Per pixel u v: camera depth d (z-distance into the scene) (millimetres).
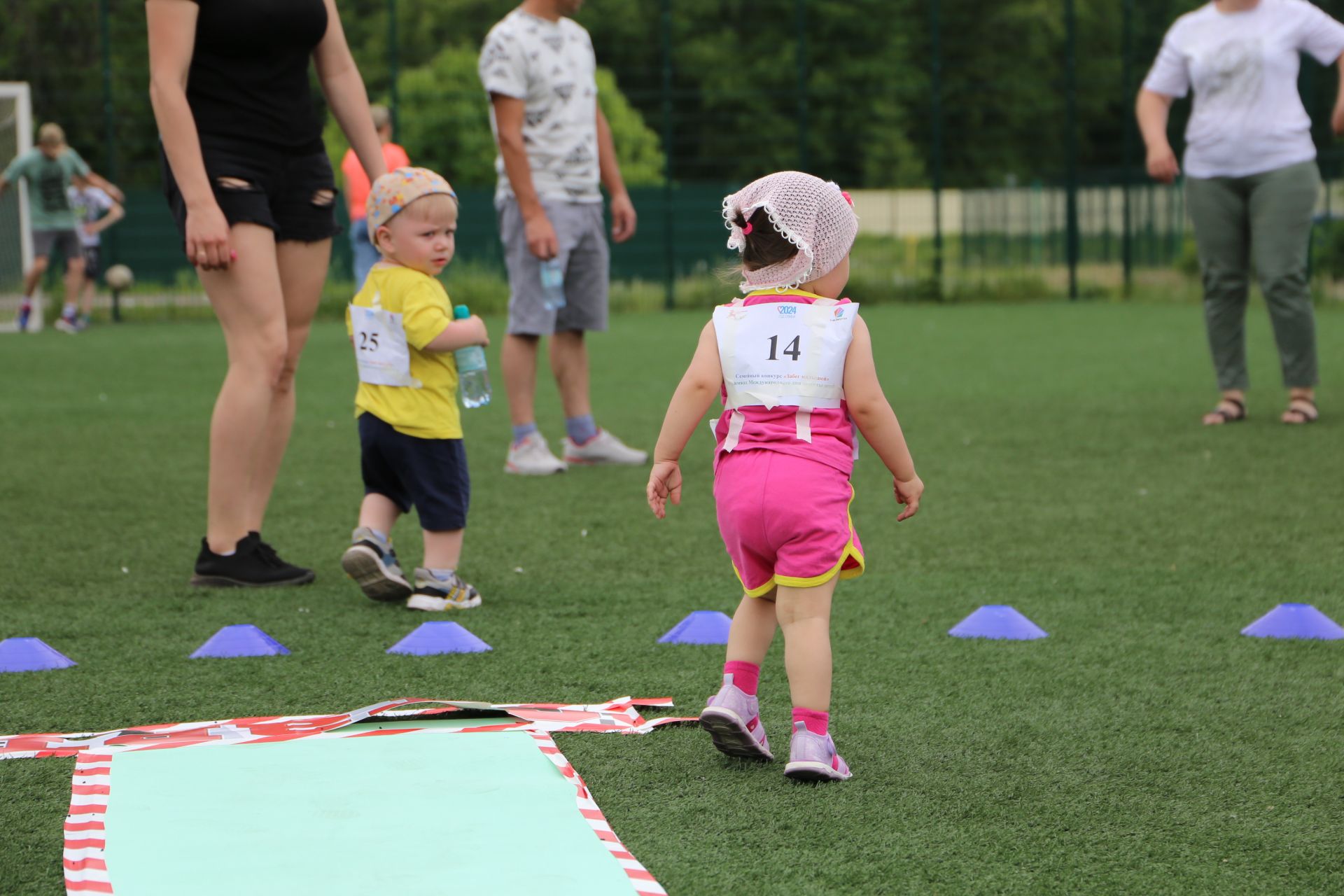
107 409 14453
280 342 7082
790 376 4645
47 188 25578
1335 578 7156
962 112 50875
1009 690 5348
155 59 6707
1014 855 3816
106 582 7219
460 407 14727
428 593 6676
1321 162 31219
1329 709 5109
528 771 4402
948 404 14344
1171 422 12734
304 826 3953
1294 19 11844
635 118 48500
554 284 10523
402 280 6723
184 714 5109
